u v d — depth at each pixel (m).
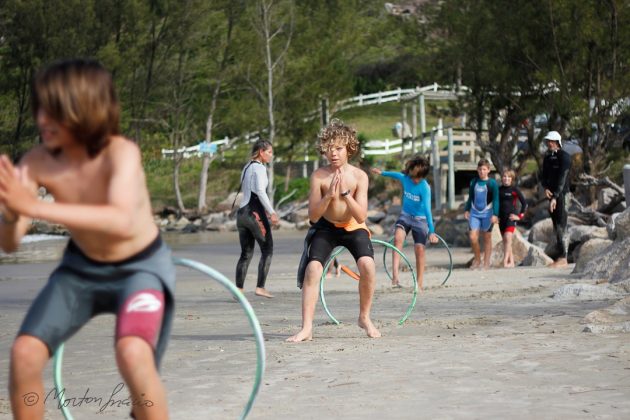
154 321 4.58
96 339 10.30
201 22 67.12
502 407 6.27
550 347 8.63
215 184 79.44
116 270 4.69
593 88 34.44
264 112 70.25
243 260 15.88
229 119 71.62
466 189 53.16
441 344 9.19
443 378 7.37
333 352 8.98
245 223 15.54
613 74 32.75
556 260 21.47
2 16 55.22
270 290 16.97
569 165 21.08
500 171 41.00
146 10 61.41
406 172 16.89
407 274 20.12
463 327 10.57
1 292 18.00
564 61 34.78
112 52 56.28
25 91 55.66
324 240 10.15
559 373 7.39
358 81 95.38
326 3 76.56
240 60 70.62
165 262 4.78
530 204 40.19
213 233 54.50
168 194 78.56
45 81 4.45
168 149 83.12
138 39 63.41
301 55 71.75
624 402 6.31
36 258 30.72
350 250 10.27
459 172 54.75
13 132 55.78
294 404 6.61
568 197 21.17
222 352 9.16
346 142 10.01
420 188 16.62
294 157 77.38
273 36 68.88
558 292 13.23
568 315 11.12
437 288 16.17
